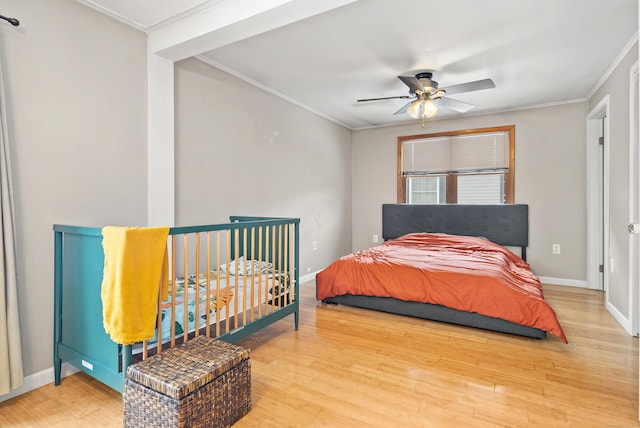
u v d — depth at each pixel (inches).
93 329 73.0
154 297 68.7
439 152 203.0
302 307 138.9
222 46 106.7
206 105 125.0
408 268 123.7
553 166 175.0
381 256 142.9
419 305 120.7
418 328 115.3
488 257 141.8
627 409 69.9
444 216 198.1
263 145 152.3
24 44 78.0
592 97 157.8
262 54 119.6
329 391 77.1
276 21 86.3
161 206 106.2
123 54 97.7
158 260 69.3
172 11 91.9
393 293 123.3
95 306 72.3
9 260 71.7
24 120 78.2
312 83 147.9
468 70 132.3
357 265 133.0
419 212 205.0
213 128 127.9
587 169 165.9
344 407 71.1
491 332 111.6
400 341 104.7
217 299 84.7
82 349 75.9
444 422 66.1
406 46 112.7
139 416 61.6
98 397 75.9
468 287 112.3
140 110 102.2
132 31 100.0
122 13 92.7
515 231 181.0
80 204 88.6
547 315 101.0
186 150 118.0
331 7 80.4
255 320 98.2
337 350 98.3
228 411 65.1
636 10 91.6
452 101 135.8
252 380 81.8
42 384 81.0
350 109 186.2
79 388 79.5
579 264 170.9
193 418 58.6
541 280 179.2
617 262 122.8
